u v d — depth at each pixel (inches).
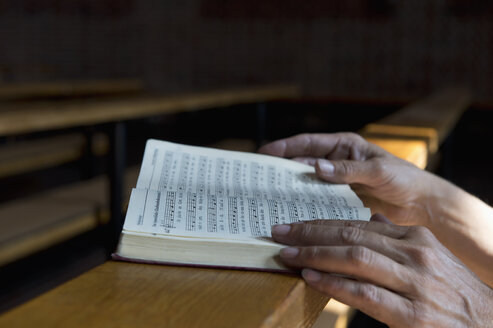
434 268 24.6
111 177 102.0
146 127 311.9
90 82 229.0
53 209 103.4
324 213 30.0
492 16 302.4
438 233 38.9
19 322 17.7
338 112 222.7
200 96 145.9
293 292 21.8
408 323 23.5
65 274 100.3
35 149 136.1
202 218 27.0
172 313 19.0
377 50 327.0
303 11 335.6
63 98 199.3
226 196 30.7
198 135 240.1
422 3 314.8
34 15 372.8
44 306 19.1
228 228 26.4
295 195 32.9
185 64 359.9
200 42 354.9
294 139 43.1
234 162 35.8
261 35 344.5
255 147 197.3
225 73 354.3
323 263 23.6
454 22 310.5
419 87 323.0
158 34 360.2
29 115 81.5
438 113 99.9
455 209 37.8
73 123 89.9
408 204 38.6
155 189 30.7
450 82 316.5
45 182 167.3
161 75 364.5
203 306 19.8
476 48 308.8
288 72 344.5
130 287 21.3
